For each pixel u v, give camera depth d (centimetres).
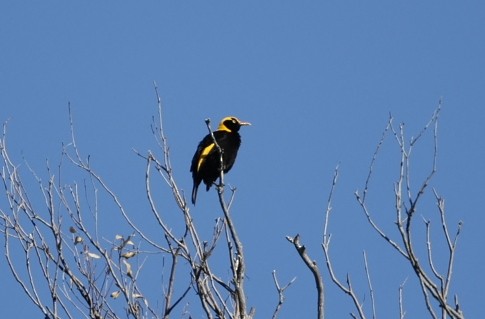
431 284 1068
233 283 1224
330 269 1130
